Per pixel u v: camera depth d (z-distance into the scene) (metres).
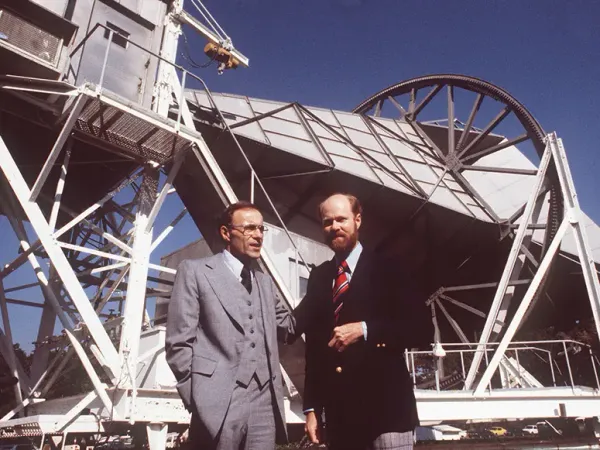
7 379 11.24
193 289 3.43
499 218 24.70
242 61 17.25
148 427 9.13
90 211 10.33
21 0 9.71
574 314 29.69
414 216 21.22
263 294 3.75
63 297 12.70
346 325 3.18
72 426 8.84
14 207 11.33
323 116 22.67
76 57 11.41
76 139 11.71
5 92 10.47
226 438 3.02
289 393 12.68
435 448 12.52
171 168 11.63
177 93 13.46
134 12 12.86
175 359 3.21
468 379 16.38
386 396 3.19
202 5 16.17
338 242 3.63
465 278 23.98
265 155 17.41
